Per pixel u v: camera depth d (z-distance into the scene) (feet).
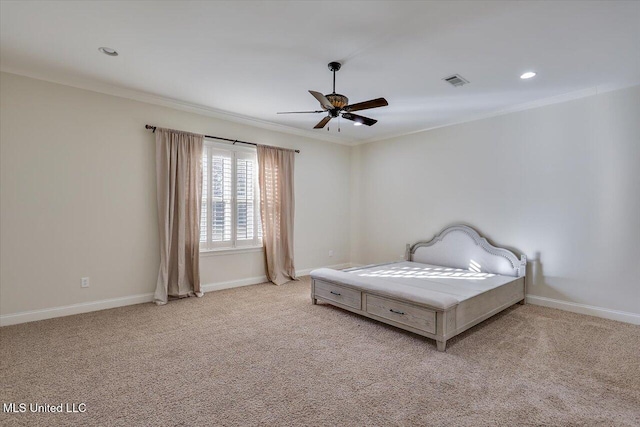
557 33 8.26
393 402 6.66
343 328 10.78
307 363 8.32
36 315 11.09
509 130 14.37
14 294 10.72
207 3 7.22
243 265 16.40
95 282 12.23
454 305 9.22
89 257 12.09
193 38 8.75
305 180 19.15
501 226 14.61
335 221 20.84
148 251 13.44
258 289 15.75
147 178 13.41
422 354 8.86
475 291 10.89
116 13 7.62
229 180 15.83
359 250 21.34
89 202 12.06
